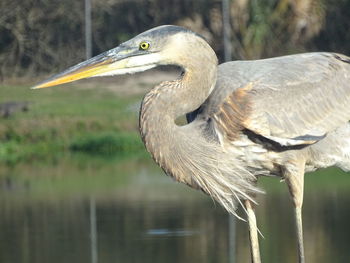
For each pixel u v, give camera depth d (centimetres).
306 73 957
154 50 895
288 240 1398
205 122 930
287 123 935
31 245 1391
